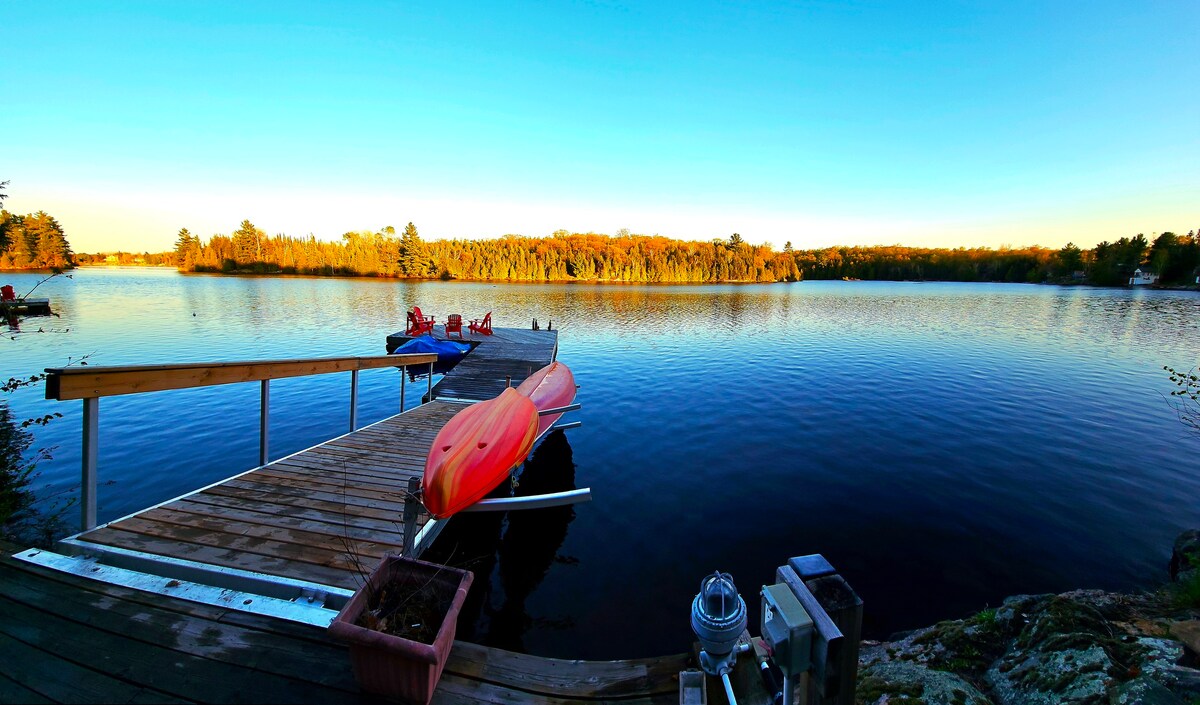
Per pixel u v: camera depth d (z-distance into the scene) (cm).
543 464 686
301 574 240
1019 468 671
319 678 179
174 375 289
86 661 177
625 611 383
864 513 543
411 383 1165
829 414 931
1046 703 246
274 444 732
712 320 2475
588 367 1357
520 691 188
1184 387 1135
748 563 450
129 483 589
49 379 225
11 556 236
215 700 166
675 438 797
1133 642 275
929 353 1581
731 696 178
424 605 194
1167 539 496
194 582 234
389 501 338
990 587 423
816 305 3428
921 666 292
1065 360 1470
